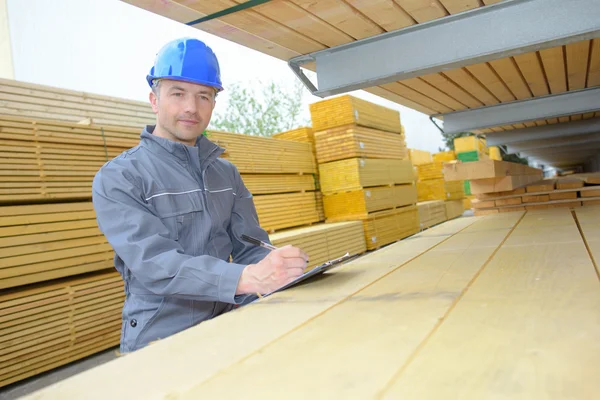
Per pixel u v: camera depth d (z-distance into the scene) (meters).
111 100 5.30
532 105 5.04
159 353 1.03
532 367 0.72
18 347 3.78
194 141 2.09
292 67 2.95
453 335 0.91
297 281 1.54
